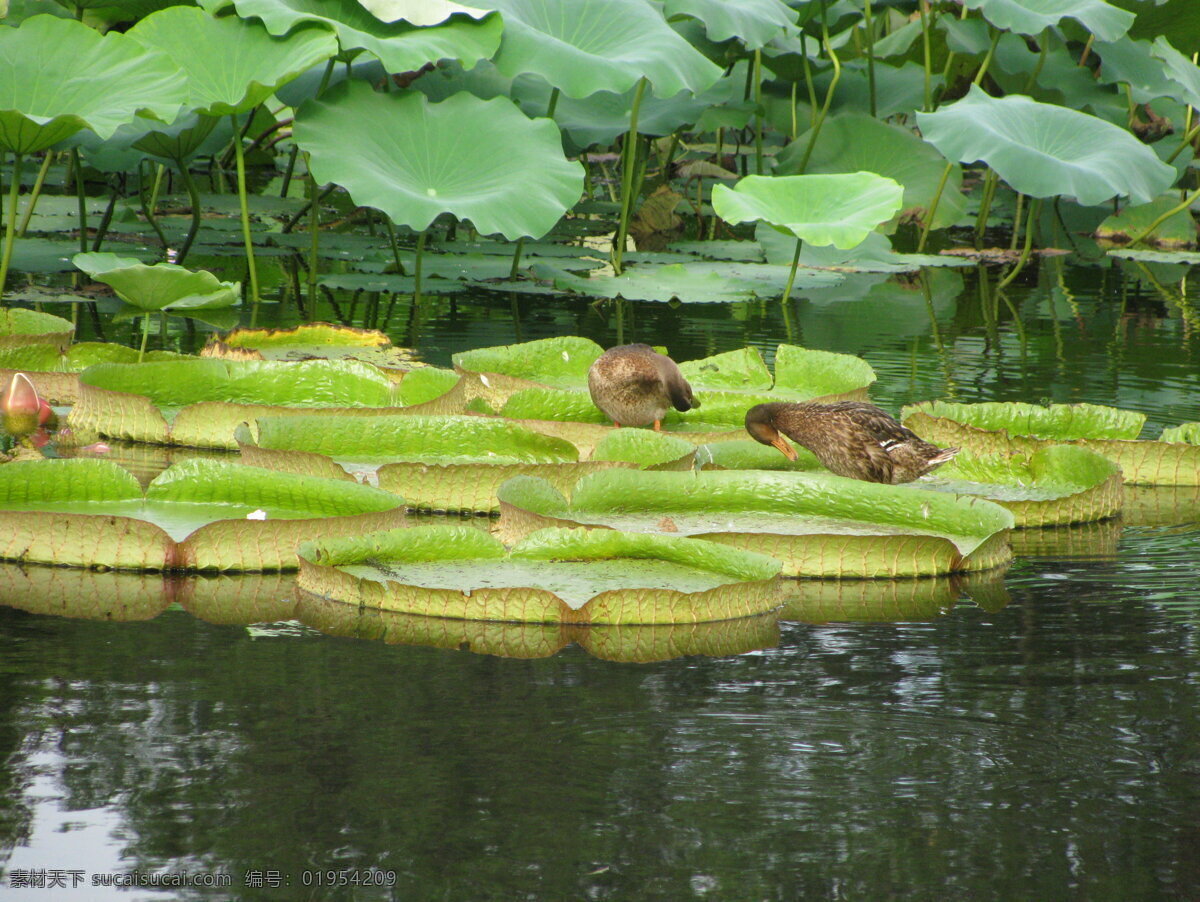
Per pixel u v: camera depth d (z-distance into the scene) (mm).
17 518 6102
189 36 12820
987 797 4180
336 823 3934
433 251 17188
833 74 20469
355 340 11516
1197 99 16719
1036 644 5488
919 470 7938
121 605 5648
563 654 5254
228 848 3789
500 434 7953
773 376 10914
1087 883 3699
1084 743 4566
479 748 4422
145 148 14297
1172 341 13016
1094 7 16250
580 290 14570
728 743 4508
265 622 5508
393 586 5625
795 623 5711
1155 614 5863
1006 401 10289
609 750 4426
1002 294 15969
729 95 18547
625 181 16234
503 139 13188
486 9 13625
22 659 5031
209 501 6766
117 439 8484
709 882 3672
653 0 15797
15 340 9602
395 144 12992
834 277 16547
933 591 6180
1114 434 8859
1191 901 3611
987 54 19859
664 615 5605
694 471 7211
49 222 16734
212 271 15156
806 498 7172
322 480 6656
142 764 4238
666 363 8844
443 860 3758
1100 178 14719
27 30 11383
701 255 17938
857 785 4242
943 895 3625
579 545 6211
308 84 15266
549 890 3631
